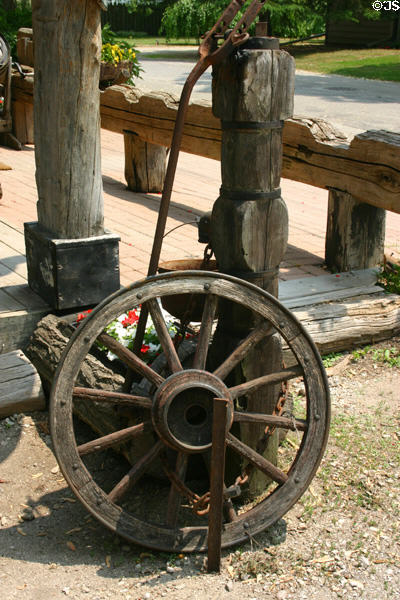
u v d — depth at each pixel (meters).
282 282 5.58
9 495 3.58
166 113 7.64
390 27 30.12
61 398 3.02
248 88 3.10
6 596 2.89
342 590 2.98
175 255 6.14
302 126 5.95
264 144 3.22
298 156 6.08
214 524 3.00
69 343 3.01
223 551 3.21
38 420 4.24
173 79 19.67
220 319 3.52
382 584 3.02
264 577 3.05
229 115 3.19
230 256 3.38
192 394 3.05
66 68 4.02
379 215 5.90
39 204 4.54
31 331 4.54
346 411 4.40
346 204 5.75
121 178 9.34
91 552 3.20
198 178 9.34
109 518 3.07
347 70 22.97
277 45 3.20
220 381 3.09
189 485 3.69
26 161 9.98
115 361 3.87
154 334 3.92
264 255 3.38
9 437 4.06
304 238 7.05
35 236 4.57
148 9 37.69
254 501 3.61
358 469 3.81
